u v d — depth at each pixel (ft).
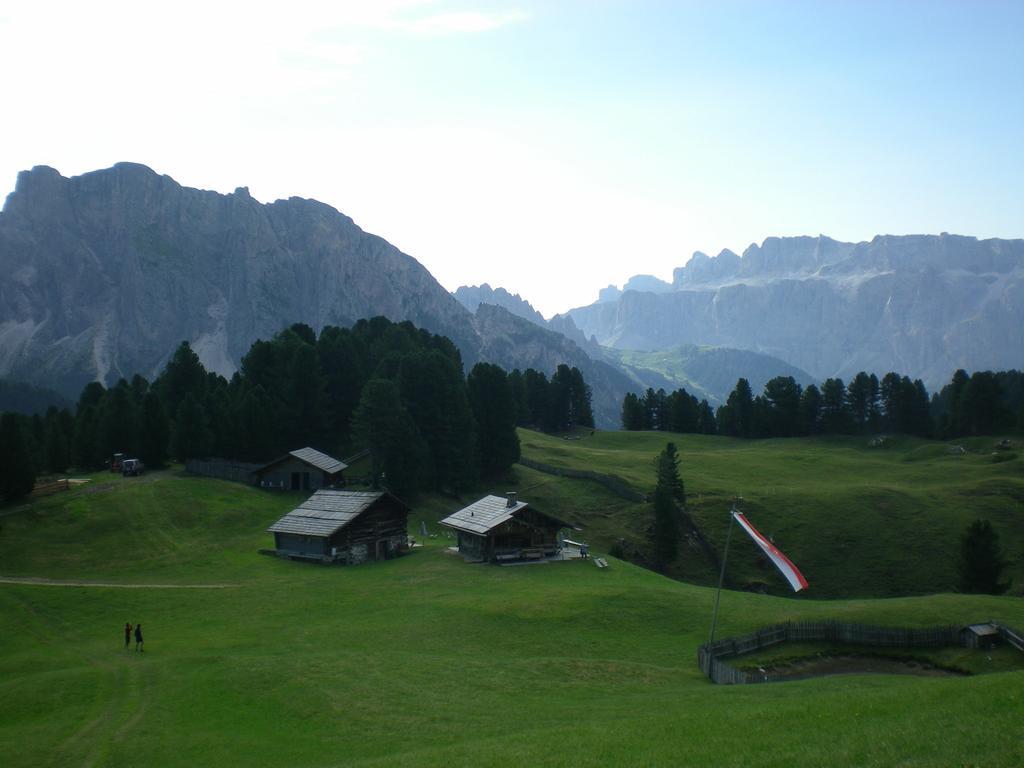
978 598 199.21
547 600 195.00
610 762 82.89
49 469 368.48
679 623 183.11
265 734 114.01
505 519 252.62
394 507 273.13
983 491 394.11
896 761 72.84
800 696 121.90
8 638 178.09
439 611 187.21
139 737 113.80
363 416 353.92
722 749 83.41
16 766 105.70
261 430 396.98
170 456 384.88
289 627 181.78
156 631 182.91
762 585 318.24
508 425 437.17
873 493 393.29
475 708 121.49
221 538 279.08
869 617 181.78
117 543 263.70
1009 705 88.38
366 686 131.85
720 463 505.66
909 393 638.53
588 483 427.74
